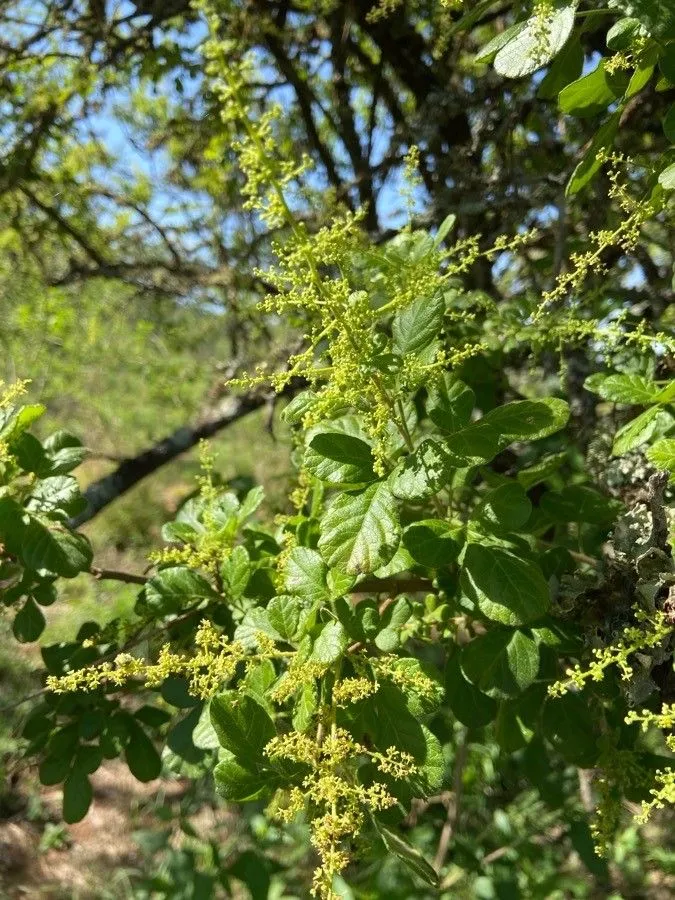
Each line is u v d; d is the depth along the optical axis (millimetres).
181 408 5668
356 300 1257
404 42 2809
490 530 1311
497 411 1228
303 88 3070
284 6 3006
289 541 1500
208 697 1373
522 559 1294
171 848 3311
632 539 1354
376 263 1751
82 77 3283
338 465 1261
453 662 1480
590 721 1441
